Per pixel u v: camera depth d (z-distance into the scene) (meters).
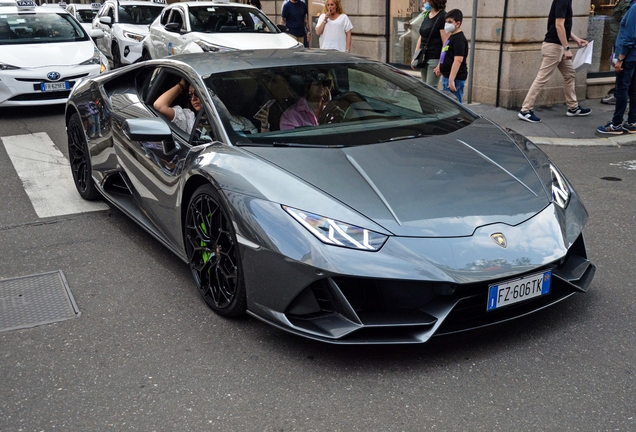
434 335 2.87
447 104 4.32
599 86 10.09
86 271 4.13
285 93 3.89
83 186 5.51
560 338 3.17
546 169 3.61
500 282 2.88
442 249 2.84
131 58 13.84
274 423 2.59
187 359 3.08
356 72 4.30
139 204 4.42
